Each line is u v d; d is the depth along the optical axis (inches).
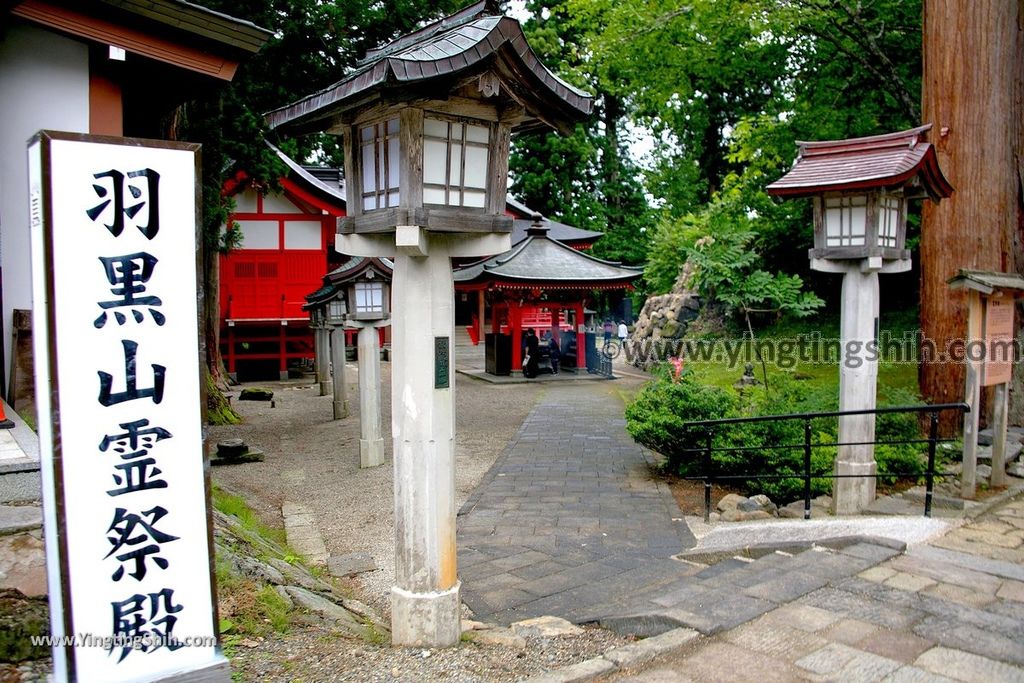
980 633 152.5
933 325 373.4
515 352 826.2
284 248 828.0
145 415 100.0
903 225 270.8
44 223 93.3
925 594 174.2
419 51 155.9
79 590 95.7
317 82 571.2
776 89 703.7
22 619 131.7
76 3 227.3
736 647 148.4
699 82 674.8
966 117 361.7
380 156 167.0
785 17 500.1
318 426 542.3
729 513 281.0
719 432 326.3
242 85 513.7
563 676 136.6
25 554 135.7
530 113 168.2
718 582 185.9
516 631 172.1
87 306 96.1
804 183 259.9
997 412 281.9
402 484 161.2
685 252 519.8
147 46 241.4
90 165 96.1
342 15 526.3
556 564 236.8
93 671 96.2
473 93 159.2
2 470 161.9
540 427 522.9
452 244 164.2
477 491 341.7
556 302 828.6
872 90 578.2
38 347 95.3
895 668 138.2
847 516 256.2
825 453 302.0
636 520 285.0
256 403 660.1
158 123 288.0
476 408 622.8
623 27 555.8
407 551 160.1
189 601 102.8
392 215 156.0
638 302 1194.0
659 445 346.9
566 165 1164.5
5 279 245.4
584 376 829.8
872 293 260.2
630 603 188.2
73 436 95.3
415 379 159.5
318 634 157.9
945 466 316.2
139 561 99.3
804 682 134.2
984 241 361.4
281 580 186.5
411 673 141.6
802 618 161.2
